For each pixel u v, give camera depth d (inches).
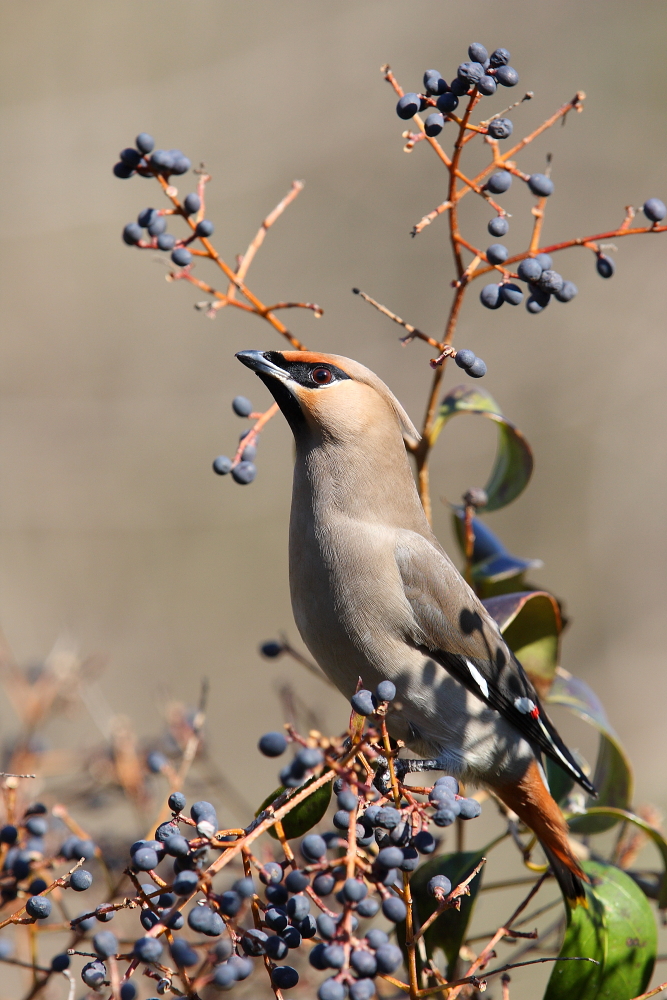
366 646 239.8
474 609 238.4
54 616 575.8
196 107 628.1
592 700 249.8
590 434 609.9
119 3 632.4
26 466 607.5
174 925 151.9
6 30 621.0
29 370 623.8
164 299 639.1
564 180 632.4
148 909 159.6
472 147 629.6
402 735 247.8
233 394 627.5
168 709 291.6
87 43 631.2
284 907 161.5
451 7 643.5
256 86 632.4
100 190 610.9
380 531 239.6
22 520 594.9
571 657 589.6
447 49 642.2
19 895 199.0
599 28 643.5
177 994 151.9
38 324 628.4
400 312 627.5
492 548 258.4
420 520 247.1
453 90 194.5
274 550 603.2
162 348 633.6
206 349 634.8
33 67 624.7
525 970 340.5
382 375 622.5
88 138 614.5
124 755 284.2
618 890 214.4
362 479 240.1
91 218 608.7
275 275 632.4
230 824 383.6
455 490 602.2
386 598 237.3
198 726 251.6
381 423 242.1
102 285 637.3
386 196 634.2
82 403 623.5
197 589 593.0
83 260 637.9
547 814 229.9
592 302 623.5
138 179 613.3
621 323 618.2
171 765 284.4
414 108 197.0
